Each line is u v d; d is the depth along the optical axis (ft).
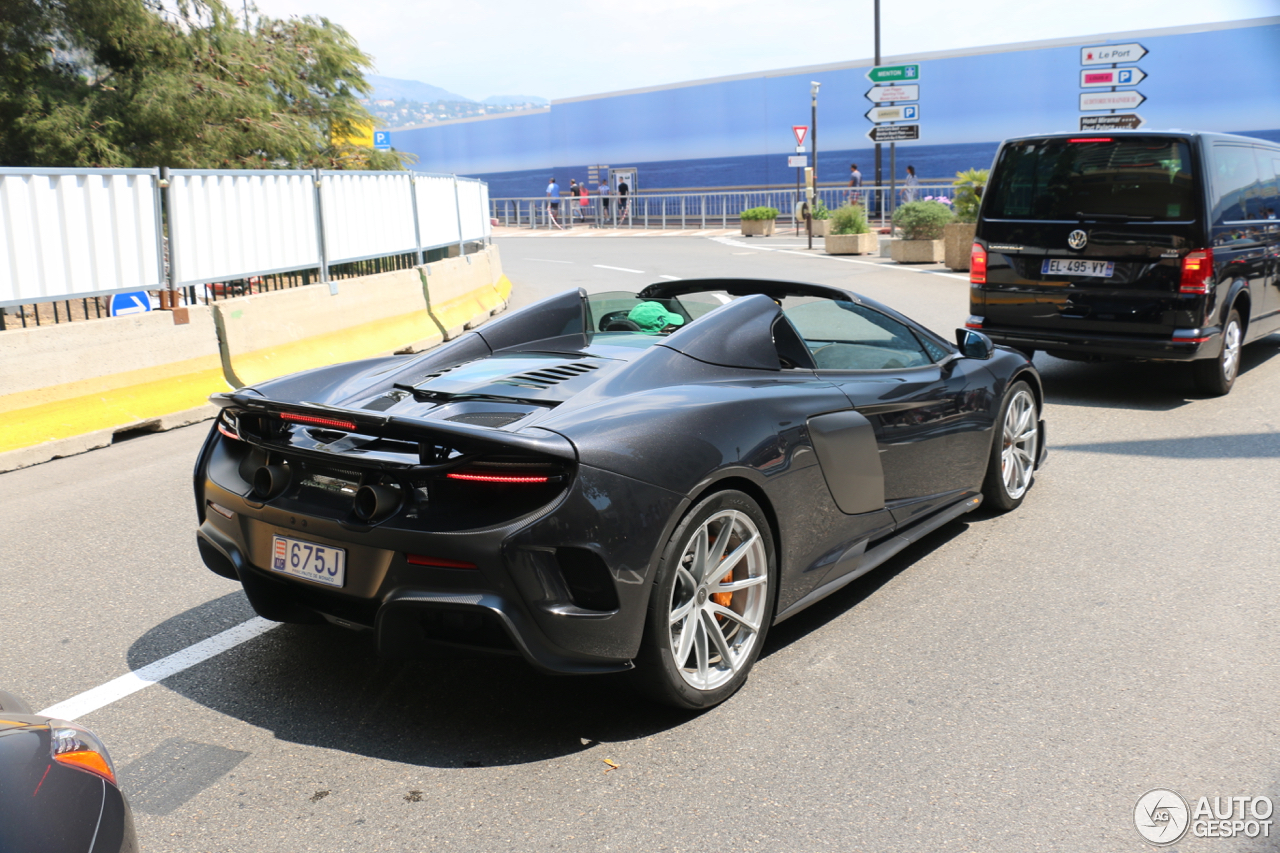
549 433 8.92
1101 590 13.08
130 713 10.28
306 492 9.89
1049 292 25.00
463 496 8.91
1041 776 8.75
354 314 31.83
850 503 11.89
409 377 11.68
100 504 18.16
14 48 46.83
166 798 8.70
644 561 9.05
